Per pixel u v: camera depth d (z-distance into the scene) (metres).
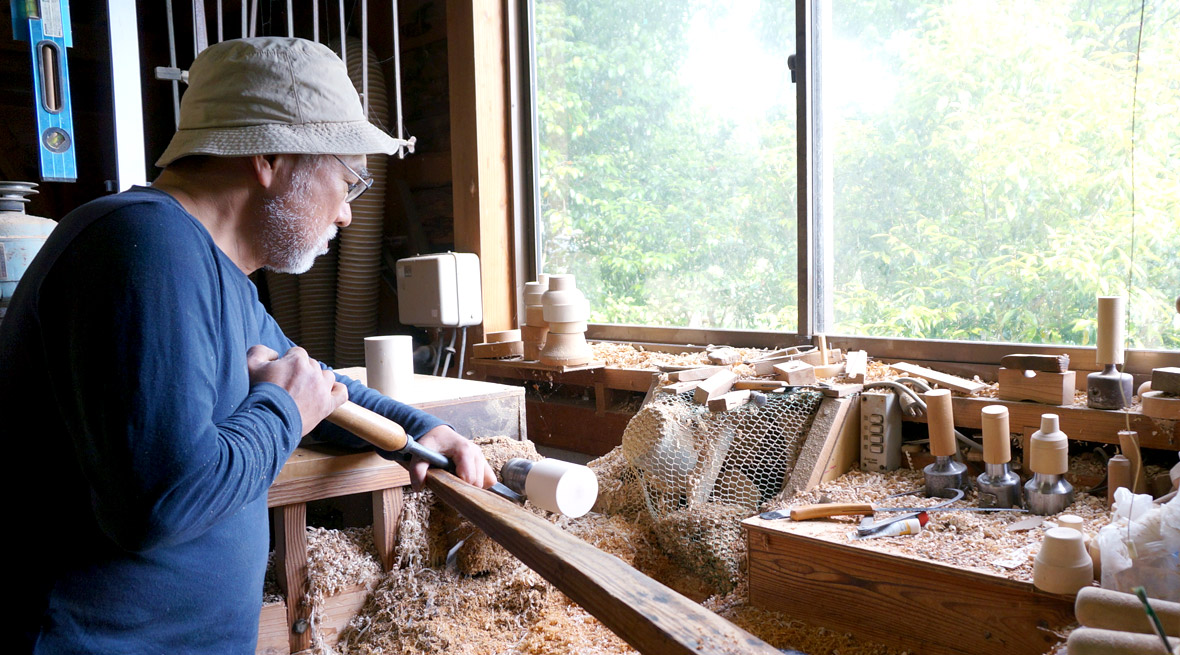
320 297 3.87
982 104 2.27
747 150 2.79
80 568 1.03
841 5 2.53
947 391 1.98
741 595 1.97
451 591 1.75
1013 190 2.23
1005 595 1.51
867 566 1.70
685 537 2.09
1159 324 2.01
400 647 1.64
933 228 2.40
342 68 1.23
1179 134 1.93
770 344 2.76
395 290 3.87
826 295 2.65
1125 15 2.00
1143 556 1.39
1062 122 2.13
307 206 1.18
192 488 0.95
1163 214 1.97
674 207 3.03
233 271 1.15
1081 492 1.86
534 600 1.78
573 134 3.31
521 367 2.92
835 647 1.73
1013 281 2.26
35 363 1.00
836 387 2.20
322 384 1.21
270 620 1.60
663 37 2.99
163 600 1.09
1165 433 1.77
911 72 2.40
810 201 2.60
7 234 2.09
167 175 1.17
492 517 1.18
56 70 2.02
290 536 1.62
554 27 3.32
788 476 2.15
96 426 0.93
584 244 3.33
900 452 2.18
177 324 0.96
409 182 3.83
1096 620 1.09
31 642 1.01
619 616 0.81
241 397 1.11
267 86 1.12
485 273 3.30
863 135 2.52
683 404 2.26
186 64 4.34
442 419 1.89
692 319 3.03
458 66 3.31
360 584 1.69
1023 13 2.17
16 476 1.01
